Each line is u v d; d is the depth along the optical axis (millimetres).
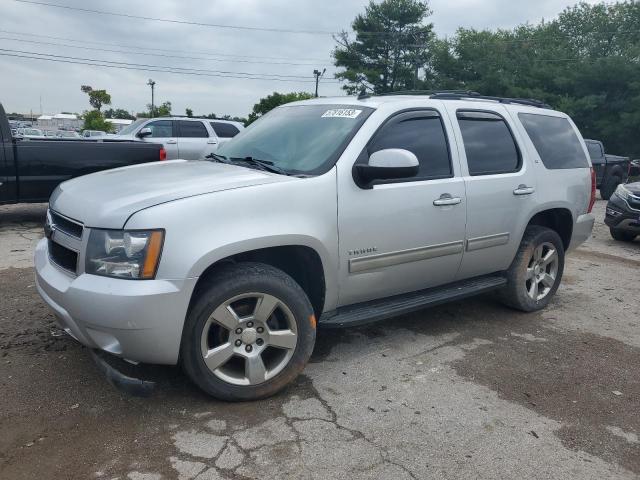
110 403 3279
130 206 2996
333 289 3664
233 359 3461
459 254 4344
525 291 5145
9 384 3461
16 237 7777
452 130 4352
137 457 2793
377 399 3477
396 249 3891
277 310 3402
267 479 2670
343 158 3648
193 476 2668
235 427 3086
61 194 3555
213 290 3117
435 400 3502
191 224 2988
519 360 4188
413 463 2854
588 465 2926
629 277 7004
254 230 3168
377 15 53938
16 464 2711
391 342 4406
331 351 4184
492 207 4504
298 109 4508
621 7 47156
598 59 37719
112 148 8992
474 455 2951
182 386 3492
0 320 4500
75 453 2809
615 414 3463
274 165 3801
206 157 4570
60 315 3148
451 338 4555
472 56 44688
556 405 3533
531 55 42719
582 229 5512
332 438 3027
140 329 2898
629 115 35375
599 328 5000
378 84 53594
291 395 3479
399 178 3652
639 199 9172
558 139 5352
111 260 2916
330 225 3516
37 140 8461
